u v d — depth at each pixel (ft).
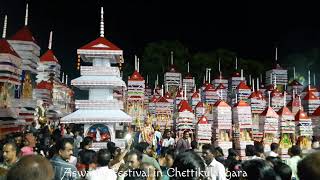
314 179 10.21
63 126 67.15
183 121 76.02
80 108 50.03
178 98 107.55
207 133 64.64
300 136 62.08
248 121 65.31
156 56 167.02
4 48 50.65
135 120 81.30
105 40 51.78
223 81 133.80
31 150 31.37
